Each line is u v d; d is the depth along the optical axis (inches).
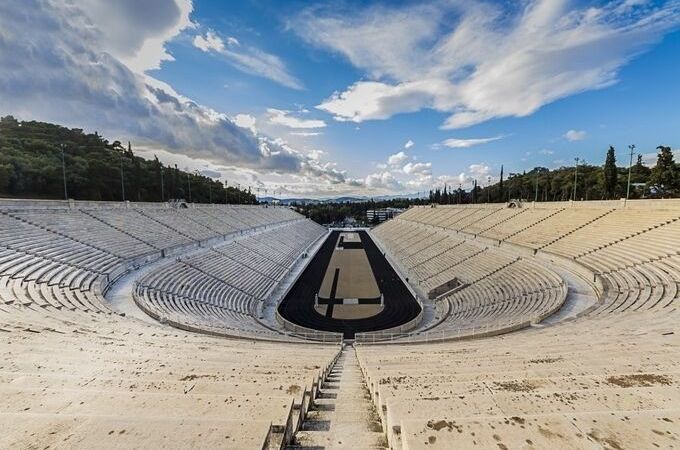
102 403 145.4
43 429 108.1
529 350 379.9
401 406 146.1
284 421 133.0
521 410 139.7
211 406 142.8
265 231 2659.9
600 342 391.5
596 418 112.1
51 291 702.5
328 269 1983.3
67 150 2751.0
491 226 2000.5
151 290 941.8
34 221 1079.0
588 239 1208.2
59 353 309.9
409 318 1157.7
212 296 1134.4
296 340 794.8
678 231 949.8
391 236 3112.7
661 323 506.0
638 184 2085.4
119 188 2600.9
